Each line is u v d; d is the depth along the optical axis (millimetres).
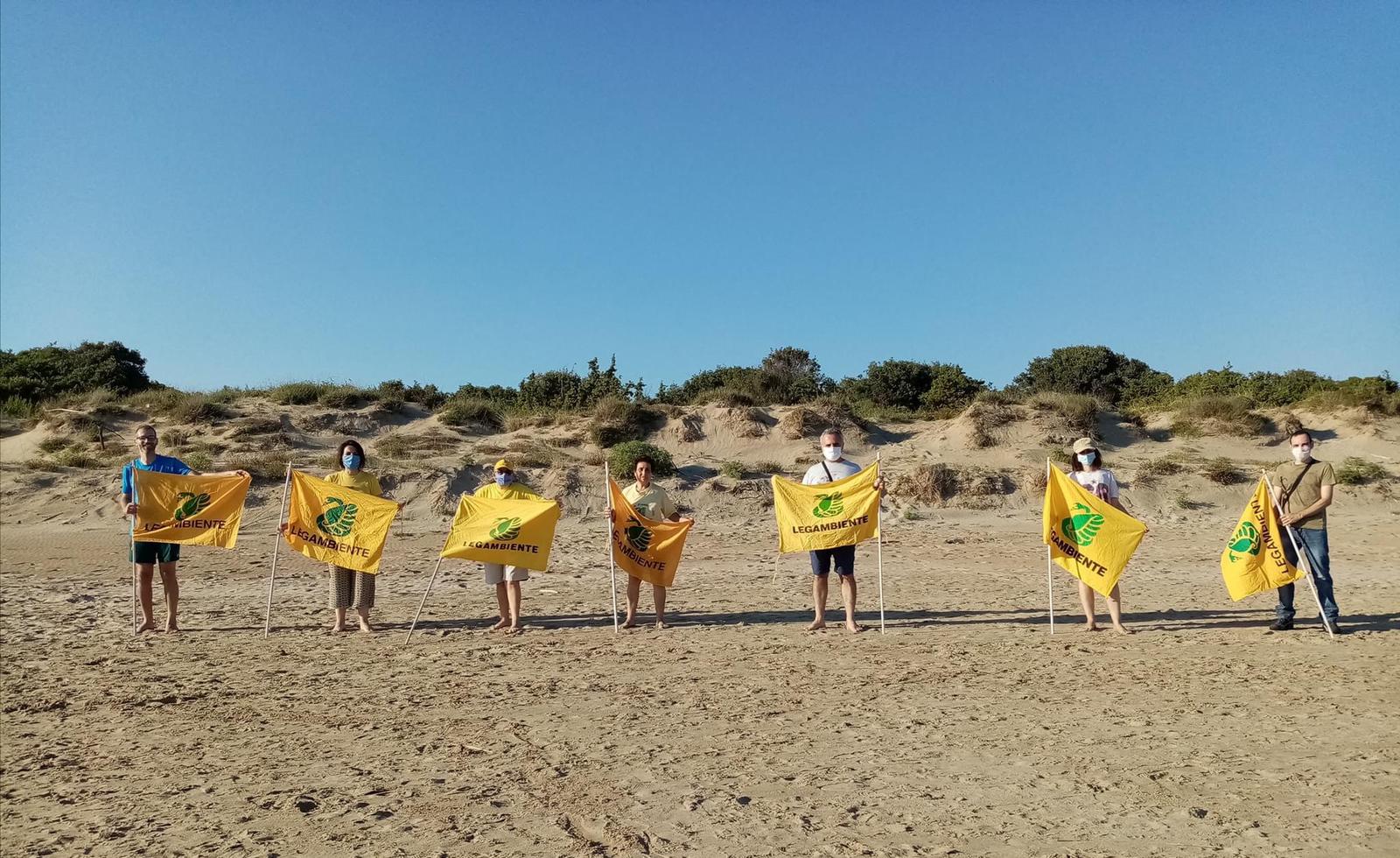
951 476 24047
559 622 11125
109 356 42906
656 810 5203
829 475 10461
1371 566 14703
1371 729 6309
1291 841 4555
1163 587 13125
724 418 29078
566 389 34656
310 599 12938
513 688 7996
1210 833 4680
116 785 5871
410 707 7488
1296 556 9758
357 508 10547
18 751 6574
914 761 5910
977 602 12070
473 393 37656
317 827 5098
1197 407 28781
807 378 40781
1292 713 6746
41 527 20797
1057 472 10117
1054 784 5434
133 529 10602
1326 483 9578
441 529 20859
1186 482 23719
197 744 6656
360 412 29953
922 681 7945
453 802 5410
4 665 9156
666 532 10648
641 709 7250
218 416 28516
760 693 7680
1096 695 7371
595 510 22734
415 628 10766
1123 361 45688
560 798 5418
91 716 7402
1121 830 4766
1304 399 29672
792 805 5215
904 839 4738
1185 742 6125
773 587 13617
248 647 9867
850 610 10266
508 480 10688
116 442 26891
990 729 6531
